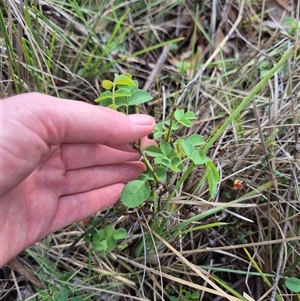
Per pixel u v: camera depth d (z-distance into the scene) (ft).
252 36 0.88
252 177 0.68
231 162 0.68
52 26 0.75
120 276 0.65
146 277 0.67
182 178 0.57
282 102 0.72
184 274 0.67
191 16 0.88
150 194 0.57
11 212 0.55
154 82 0.84
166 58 0.87
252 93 0.51
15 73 0.71
